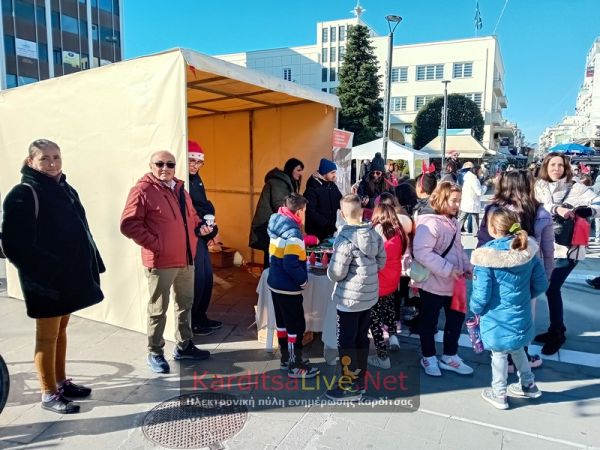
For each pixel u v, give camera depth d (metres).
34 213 2.73
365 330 3.21
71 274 2.88
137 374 3.55
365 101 31.00
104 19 37.16
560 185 3.97
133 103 4.02
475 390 3.33
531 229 3.42
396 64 46.41
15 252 2.69
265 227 5.16
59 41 33.53
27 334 4.40
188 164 3.84
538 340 4.23
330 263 3.14
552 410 3.06
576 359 3.86
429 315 3.54
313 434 2.77
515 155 45.81
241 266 7.17
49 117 4.74
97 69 4.25
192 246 3.64
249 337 4.33
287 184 5.18
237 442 2.68
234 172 7.10
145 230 3.30
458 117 38.44
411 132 43.72
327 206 5.15
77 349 4.00
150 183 3.38
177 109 3.75
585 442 2.70
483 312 3.06
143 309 4.27
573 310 5.16
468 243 9.14
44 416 2.96
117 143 4.19
